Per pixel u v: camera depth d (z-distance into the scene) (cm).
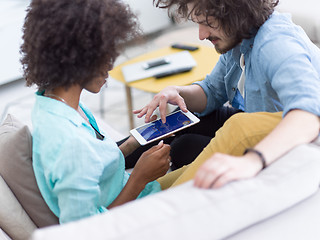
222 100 160
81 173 91
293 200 77
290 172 76
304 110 85
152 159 112
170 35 318
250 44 118
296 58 97
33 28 92
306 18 247
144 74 218
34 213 105
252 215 73
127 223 67
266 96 114
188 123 131
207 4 107
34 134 97
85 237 64
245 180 74
